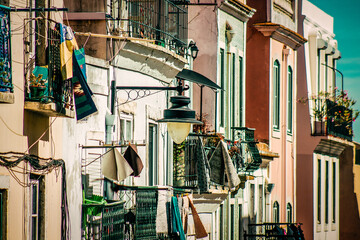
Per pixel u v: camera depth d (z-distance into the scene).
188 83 61.59
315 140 91.06
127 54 46.31
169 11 52.34
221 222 67.56
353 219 106.69
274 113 81.69
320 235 94.50
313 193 91.38
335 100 95.94
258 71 79.56
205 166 54.47
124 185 44.59
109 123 43.22
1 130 31.64
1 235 31.78
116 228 41.84
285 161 84.31
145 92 46.94
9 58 30.42
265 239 70.75
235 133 69.06
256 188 76.44
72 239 38.78
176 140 42.72
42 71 35.06
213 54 64.94
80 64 36.50
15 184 32.75
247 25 79.75
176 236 48.78
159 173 52.62
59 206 37.53
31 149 34.44
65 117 36.84
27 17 34.12
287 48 83.06
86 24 44.12
